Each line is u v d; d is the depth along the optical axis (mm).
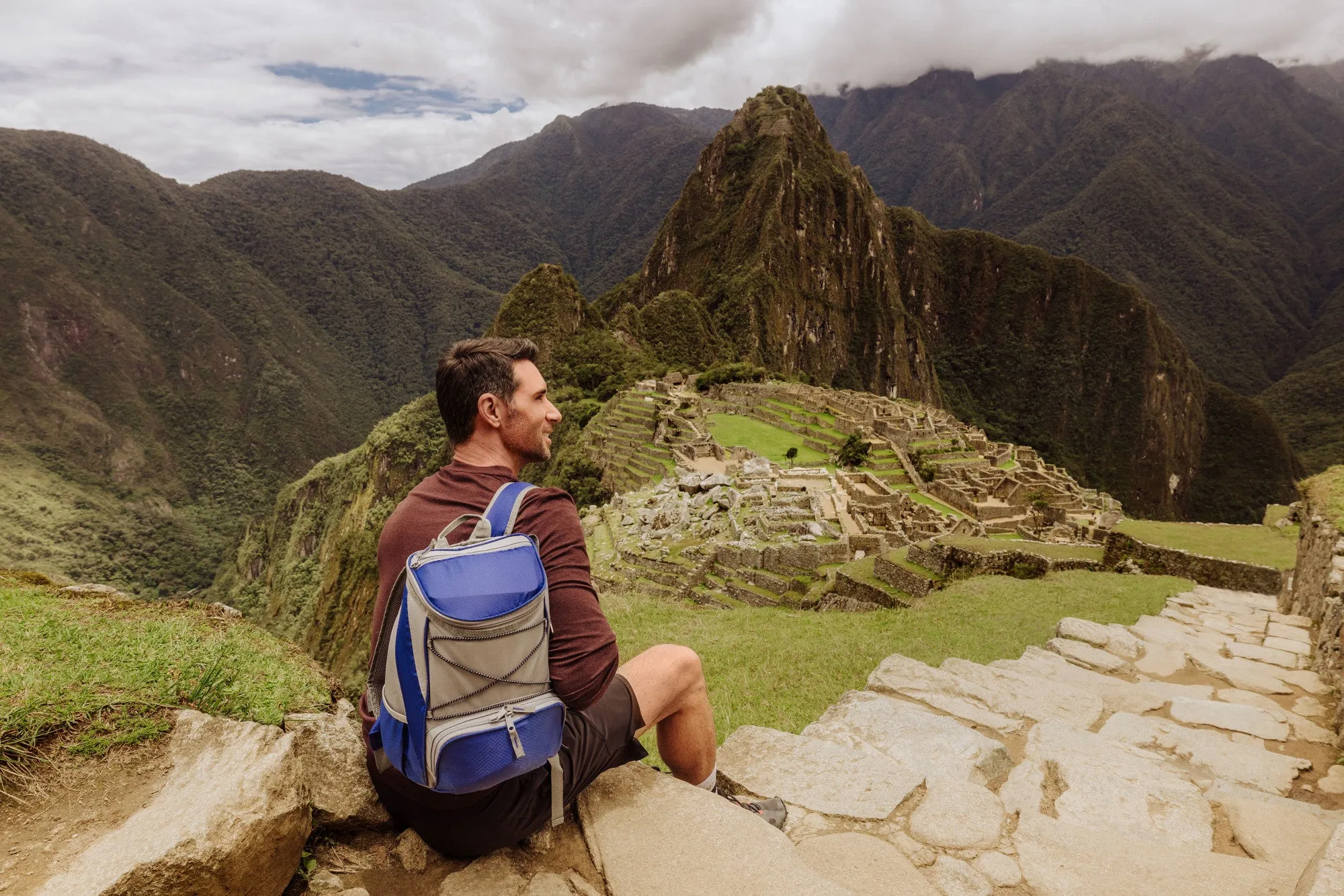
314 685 3018
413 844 2654
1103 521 61594
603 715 2697
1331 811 4293
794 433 76062
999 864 3141
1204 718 6324
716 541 24844
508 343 2760
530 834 2539
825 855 3121
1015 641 10539
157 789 2172
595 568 26125
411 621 2146
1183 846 3541
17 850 1881
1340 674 7320
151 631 2969
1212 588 15320
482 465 2645
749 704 8602
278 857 2195
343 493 157625
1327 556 10445
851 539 23734
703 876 2484
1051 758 4484
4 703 2213
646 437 71250
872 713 4898
